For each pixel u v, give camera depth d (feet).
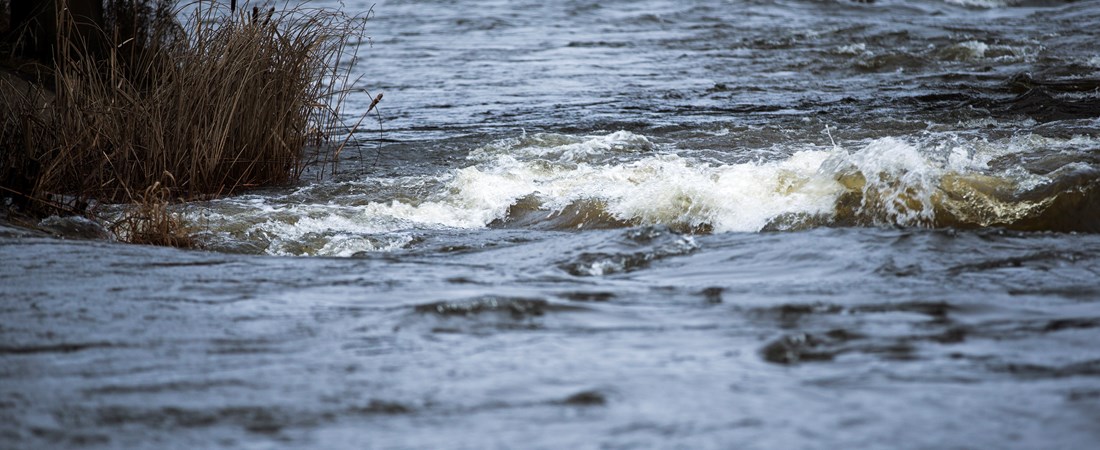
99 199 94.53
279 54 110.73
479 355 40.24
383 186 103.04
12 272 57.57
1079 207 76.95
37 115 98.07
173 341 43.04
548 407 33.94
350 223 88.17
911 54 211.00
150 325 45.80
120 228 81.30
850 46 237.25
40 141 95.45
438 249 74.38
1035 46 223.10
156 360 40.16
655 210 84.84
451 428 32.24
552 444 30.71
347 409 34.14
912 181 81.20
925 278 56.03
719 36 271.49
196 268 59.77
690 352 40.42
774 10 347.36
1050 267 58.44
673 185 88.07
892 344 41.29
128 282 55.31
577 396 34.91
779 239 67.77
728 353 40.19
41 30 139.85
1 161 92.84
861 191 82.02
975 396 34.32
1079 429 31.09
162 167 100.01
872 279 56.13
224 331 44.62
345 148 126.52
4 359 40.42
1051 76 175.01
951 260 60.44
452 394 35.42
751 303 49.42
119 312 48.26
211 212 91.30
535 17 320.09
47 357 40.75
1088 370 37.27
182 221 84.74
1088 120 119.65
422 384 36.55
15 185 87.97
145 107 100.99
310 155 121.49
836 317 46.37
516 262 64.75
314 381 37.11
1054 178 79.61
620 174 99.60
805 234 68.95
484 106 163.63
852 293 52.01
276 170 107.55
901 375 36.91
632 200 87.30
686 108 157.17
